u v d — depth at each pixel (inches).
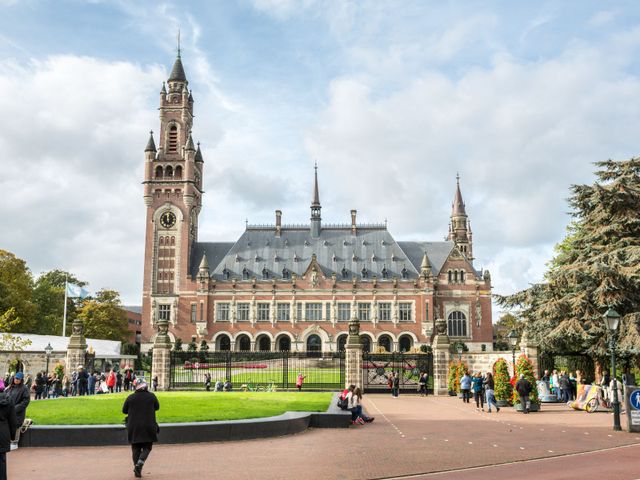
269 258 4835.1
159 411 1209.4
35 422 1069.1
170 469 789.9
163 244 4785.9
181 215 4803.2
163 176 4852.4
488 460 857.5
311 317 4655.5
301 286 4685.0
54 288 4857.3
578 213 2292.1
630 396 1162.0
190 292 4717.0
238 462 836.6
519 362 1598.2
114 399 1566.2
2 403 627.2
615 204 2180.1
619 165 2245.3
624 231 2166.6
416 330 4591.5
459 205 5620.1
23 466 813.2
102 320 4992.6
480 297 4670.3
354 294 4662.9
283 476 741.3
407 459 862.5
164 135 4931.1
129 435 748.0
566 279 2070.6
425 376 2111.2
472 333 4633.4
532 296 2297.0
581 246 2241.6
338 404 1331.2
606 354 1929.1
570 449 955.3
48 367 2199.8
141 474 756.6
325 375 2689.5
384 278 4704.7
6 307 3627.0
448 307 4675.2
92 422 1070.4
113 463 834.2
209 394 1823.3
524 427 1231.5
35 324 4281.5
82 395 1813.5
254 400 1553.9
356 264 4776.1
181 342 4544.8
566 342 2101.4
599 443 1018.1
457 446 981.8
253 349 4621.1
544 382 1881.2
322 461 845.2
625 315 1942.7
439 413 1509.6
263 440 1042.1
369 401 1852.9
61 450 940.0
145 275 4744.1
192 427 1001.5
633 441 1043.3
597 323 1966.0
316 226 4963.1
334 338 4621.1
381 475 753.6
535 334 2185.0
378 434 1128.8
